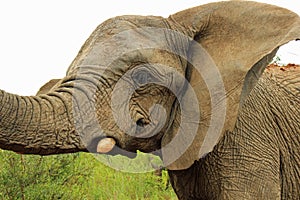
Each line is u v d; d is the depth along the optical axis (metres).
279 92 6.17
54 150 4.97
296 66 6.62
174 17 5.65
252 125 5.77
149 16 5.55
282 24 5.35
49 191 7.82
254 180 5.62
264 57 5.34
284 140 6.00
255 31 5.41
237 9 5.54
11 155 7.84
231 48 5.43
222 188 5.65
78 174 8.33
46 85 5.75
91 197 9.41
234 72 5.34
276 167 5.76
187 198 6.03
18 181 7.77
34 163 7.91
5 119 4.73
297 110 6.14
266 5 5.50
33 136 4.85
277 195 5.70
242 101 5.35
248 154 5.66
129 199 9.57
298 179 6.08
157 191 10.14
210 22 5.59
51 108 4.95
